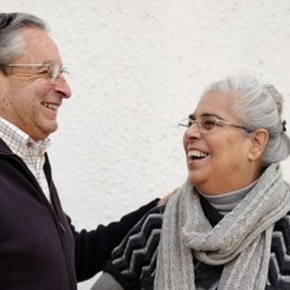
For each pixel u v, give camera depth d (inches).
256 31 135.6
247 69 135.0
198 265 101.8
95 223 128.9
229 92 100.7
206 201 103.8
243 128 100.0
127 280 108.2
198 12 133.2
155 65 131.6
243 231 97.7
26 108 96.1
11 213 91.0
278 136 103.0
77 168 129.3
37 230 92.7
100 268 116.0
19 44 95.6
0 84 95.9
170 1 132.1
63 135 129.3
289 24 136.7
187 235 99.7
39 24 98.7
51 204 99.1
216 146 99.3
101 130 130.1
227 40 134.3
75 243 114.7
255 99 100.2
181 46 132.3
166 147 131.3
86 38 130.1
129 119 130.7
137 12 131.2
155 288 101.5
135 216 115.3
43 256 92.5
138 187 130.2
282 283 97.2
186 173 131.9
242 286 96.8
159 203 113.0
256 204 98.8
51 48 97.5
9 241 90.1
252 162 102.0
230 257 98.8
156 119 131.3
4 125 96.1
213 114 99.9
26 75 95.8
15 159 94.1
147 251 106.9
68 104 129.6
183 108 131.9
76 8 129.8
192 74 132.5
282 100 104.0
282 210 100.3
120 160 130.2
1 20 96.7
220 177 100.6
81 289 130.1
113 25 130.6
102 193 129.5
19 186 93.8
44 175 102.0
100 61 130.4
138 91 131.0
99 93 130.3
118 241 114.7
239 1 135.0
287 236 99.7
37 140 99.4
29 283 91.5
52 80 97.3
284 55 136.7
